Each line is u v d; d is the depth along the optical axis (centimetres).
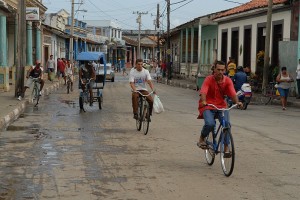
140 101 1255
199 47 3634
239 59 3219
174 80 4553
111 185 710
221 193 670
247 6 3119
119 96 2575
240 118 1598
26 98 2088
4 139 1123
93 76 1791
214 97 830
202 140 855
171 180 743
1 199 634
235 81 1948
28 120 1484
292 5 2464
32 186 702
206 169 822
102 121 1473
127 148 1016
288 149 1014
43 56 4300
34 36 3909
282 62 2462
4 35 2583
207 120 812
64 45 5781
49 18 5334
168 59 4706
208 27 4097
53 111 1755
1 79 2461
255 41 2936
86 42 7244
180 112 1767
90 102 1789
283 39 2559
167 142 1095
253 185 714
